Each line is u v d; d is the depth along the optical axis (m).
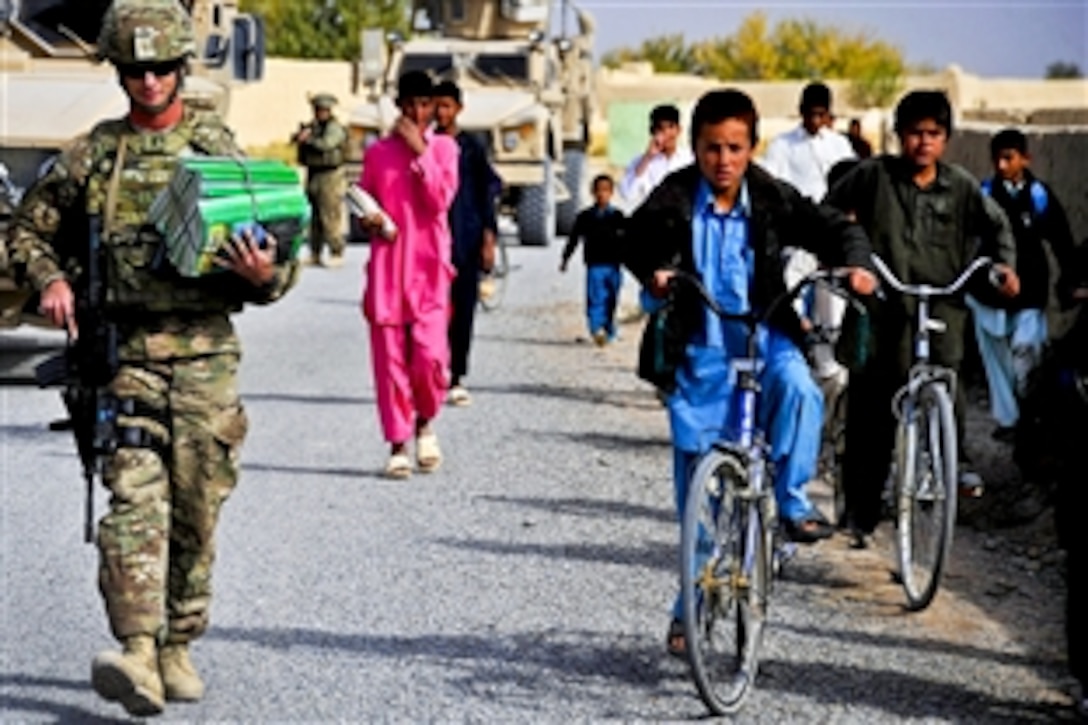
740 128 6.49
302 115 66.75
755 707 6.64
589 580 8.47
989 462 11.16
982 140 15.86
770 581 6.77
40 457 11.18
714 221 6.64
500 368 15.69
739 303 6.65
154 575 6.08
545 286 22.72
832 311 11.23
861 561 8.87
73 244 6.34
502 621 7.77
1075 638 6.41
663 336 6.65
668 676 7.02
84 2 15.66
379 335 10.61
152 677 5.93
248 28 16.05
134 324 6.20
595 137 66.12
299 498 10.14
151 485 6.13
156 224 6.07
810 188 12.42
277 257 6.20
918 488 8.00
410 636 7.53
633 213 6.68
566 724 6.46
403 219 10.49
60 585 8.23
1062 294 6.56
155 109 6.20
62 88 14.94
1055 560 9.02
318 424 12.54
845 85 80.25
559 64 30.44
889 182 8.39
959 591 8.41
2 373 14.22
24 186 14.04
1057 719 6.58
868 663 7.23
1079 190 13.07
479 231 13.06
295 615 7.81
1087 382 6.39
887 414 8.55
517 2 30.02
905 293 8.32
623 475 11.03
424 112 10.48
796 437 6.63
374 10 69.56
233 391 6.30
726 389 6.66
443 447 11.82
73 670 7.01
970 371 14.03
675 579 8.53
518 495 10.36
